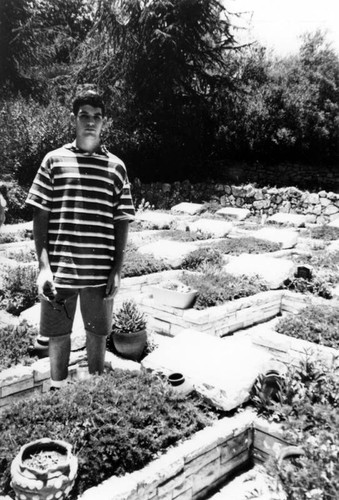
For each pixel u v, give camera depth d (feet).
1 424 10.05
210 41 75.92
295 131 79.56
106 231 11.48
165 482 9.55
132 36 64.23
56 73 75.51
